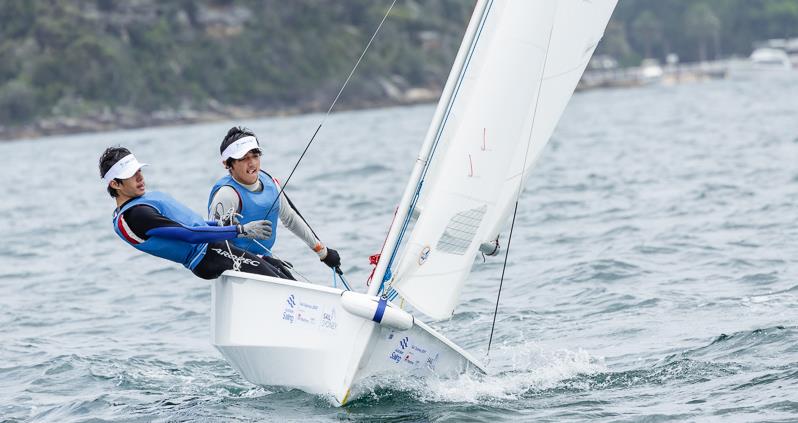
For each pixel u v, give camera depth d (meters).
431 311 24.69
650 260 43.12
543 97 25.11
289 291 24.97
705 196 62.69
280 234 57.81
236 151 26.12
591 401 24.50
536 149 25.34
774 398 23.36
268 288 25.20
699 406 23.36
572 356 29.00
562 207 62.81
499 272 43.03
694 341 29.33
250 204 26.56
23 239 65.75
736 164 81.19
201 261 25.83
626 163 91.50
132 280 47.38
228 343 25.67
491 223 25.45
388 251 24.88
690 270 40.53
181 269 49.09
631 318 33.22
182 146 197.12
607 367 27.53
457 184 24.36
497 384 26.38
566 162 98.25
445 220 24.38
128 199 25.80
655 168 84.00
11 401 28.09
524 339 31.69
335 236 56.38
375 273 24.83
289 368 25.27
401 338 24.66
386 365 24.88
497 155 24.44
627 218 56.19
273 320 25.11
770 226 49.28
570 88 25.39
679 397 24.22
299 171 105.94
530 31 24.39
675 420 22.52
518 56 24.41
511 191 25.38
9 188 115.62
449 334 33.12
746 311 32.69
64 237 65.44
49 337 36.53
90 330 37.47
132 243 25.66
